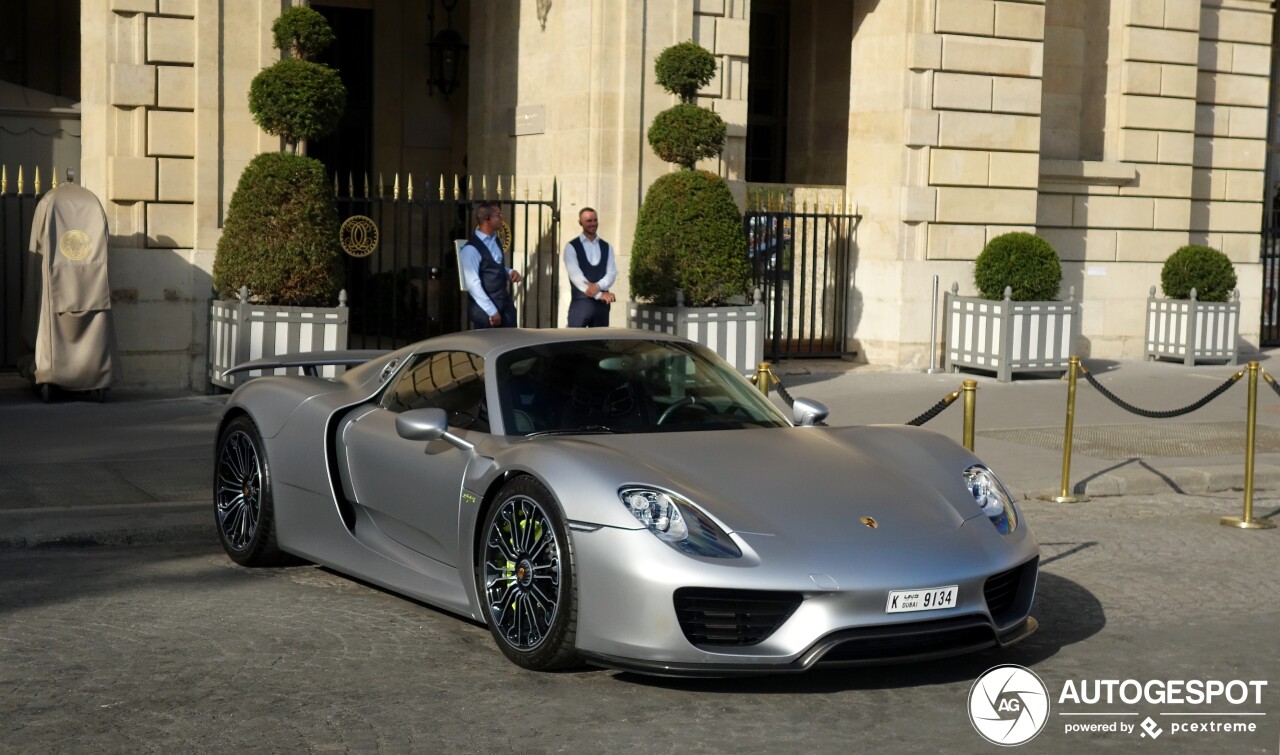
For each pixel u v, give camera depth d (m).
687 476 5.29
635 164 14.16
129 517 7.61
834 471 5.54
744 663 4.86
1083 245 17.81
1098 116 17.97
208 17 12.37
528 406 5.93
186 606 6.20
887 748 4.55
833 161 18.38
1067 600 6.71
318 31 12.01
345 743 4.46
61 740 4.44
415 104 18.70
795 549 4.95
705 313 13.12
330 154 18.45
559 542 5.09
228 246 11.91
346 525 6.51
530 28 15.23
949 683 5.31
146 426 10.66
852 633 4.90
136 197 12.31
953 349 15.95
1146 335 18.00
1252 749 4.66
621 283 14.17
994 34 16.16
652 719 4.77
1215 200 19.28
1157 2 17.92
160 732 4.54
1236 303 17.56
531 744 4.49
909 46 15.79
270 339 11.71
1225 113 19.22
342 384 6.98
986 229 16.34
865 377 15.30
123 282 12.27
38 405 11.57
